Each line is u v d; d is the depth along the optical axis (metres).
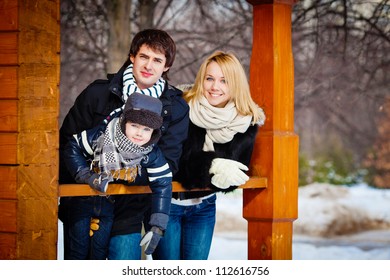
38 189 5.39
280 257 7.04
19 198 5.34
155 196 5.74
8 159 5.35
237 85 6.40
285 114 7.09
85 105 5.75
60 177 5.93
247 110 6.45
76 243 5.93
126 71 5.86
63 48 12.19
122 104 5.77
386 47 11.88
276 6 7.04
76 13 11.59
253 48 7.14
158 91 5.88
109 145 5.45
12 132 5.34
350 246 15.27
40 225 5.40
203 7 12.70
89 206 5.88
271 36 7.04
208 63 6.43
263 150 7.02
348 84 12.52
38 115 5.37
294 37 12.41
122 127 5.43
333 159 23.53
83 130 5.79
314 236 16.67
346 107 14.39
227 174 6.31
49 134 5.41
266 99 7.06
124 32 10.92
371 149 22.95
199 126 6.38
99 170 5.57
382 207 18.75
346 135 19.97
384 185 22.53
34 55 5.35
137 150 5.46
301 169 22.92
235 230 16.89
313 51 12.45
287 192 7.04
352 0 11.99
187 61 12.07
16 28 5.30
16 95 5.32
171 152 5.94
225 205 18.31
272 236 7.00
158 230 5.68
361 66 12.04
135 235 6.11
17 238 5.34
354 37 11.62
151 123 5.40
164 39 5.84
